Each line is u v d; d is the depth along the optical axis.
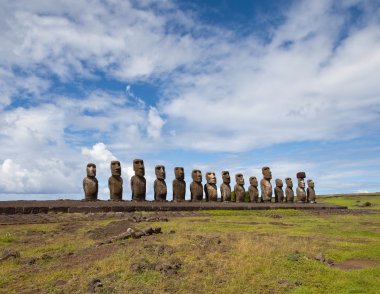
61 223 20.56
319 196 61.22
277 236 17.44
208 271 11.66
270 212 31.72
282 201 44.25
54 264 12.94
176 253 13.28
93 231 17.91
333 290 10.49
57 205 24.78
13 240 16.47
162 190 33.62
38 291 10.58
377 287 10.65
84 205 25.78
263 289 10.50
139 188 32.25
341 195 60.53
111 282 10.77
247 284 10.79
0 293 10.52
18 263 13.11
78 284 10.78
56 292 10.36
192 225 20.05
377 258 13.86
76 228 19.05
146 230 16.31
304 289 10.45
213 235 16.31
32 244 15.84
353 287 10.59
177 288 10.41
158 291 10.19
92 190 29.94
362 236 19.17
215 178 37.91
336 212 34.72
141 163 32.69
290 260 12.83
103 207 25.56
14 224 20.03
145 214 25.11
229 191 39.19
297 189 46.62
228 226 20.81
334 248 15.32
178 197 34.88
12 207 22.80
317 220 26.86
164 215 25.53
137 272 11.38
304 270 11.98
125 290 10.21
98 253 13.73
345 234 19.69
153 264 11.88
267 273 11.59
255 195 41.56
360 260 13.81
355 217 29.66
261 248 14.12
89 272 11.68
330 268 12.30
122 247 14.15
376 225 23.91
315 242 16.34
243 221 24.33
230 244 14.68
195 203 32.84
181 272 11.57
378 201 49.09
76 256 13.70
